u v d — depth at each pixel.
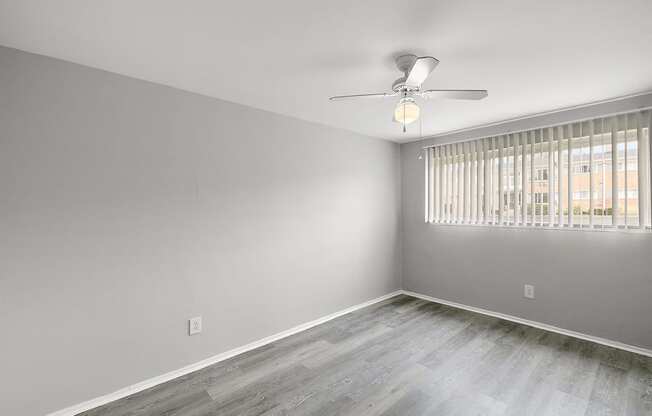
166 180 2.40
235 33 1.71
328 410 2.01
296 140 3.26
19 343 1.85
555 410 1.98
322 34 1.72
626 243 2.73
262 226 2.98
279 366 2.55
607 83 2.39
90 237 2.07
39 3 1.43
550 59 2.00
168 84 2.40
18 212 1.84
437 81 2.34
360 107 2.94
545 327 3.20
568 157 3.00
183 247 2.48
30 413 1.87
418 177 4.33
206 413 2.00
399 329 3.27
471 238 3.78
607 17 1.55
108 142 2.15
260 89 2.51
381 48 1.87
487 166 3.57
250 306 2.88
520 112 3.10
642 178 2.63
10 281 1.82
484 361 2.59
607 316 2.83
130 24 1.62
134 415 1.98
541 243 3.21
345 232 3.77
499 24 1.62
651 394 2.12
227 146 2.74
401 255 4.55
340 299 3.71
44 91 1.93
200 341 2.56
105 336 2.12
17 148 1.84
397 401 2.09
